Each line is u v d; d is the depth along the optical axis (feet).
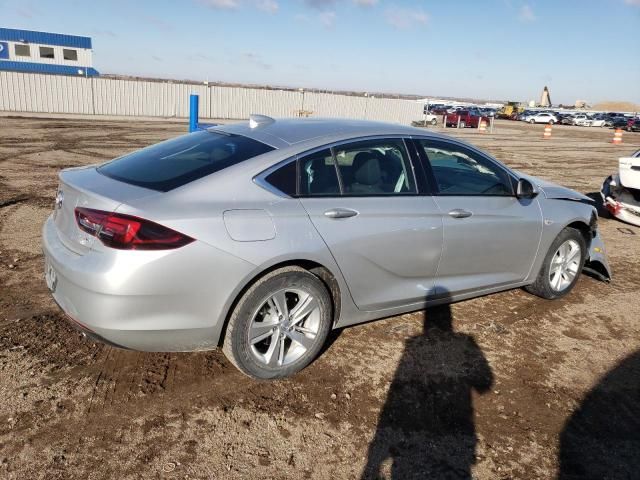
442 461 8.94
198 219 9.30
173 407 9.88
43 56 151.33
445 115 135.95
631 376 12.01
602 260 17.08
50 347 11.60
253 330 10.22
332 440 9.28
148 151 12.14
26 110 97.09
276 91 119.44
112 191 9.69
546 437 9.71
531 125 167.84
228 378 10.92
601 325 14.60
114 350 11.65
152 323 9.29
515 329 13.98
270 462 8.68
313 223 10.48
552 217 14.97
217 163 10.48
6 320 12.70
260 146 10.94
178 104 110.93
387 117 132.98
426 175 12.57
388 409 10.21
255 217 9.86
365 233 11.15
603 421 10.30
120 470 8.29
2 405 9.57
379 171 11.84
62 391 10.09
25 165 37.11
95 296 9.02
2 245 18.29
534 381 11.53
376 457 8.94
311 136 11.34
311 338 11.03
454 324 13.99
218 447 8.93
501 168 14.24
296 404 10.20
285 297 10.48
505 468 8.87
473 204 13.14
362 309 11.86
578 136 116.98
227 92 114.52
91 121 85.05
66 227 10.12
